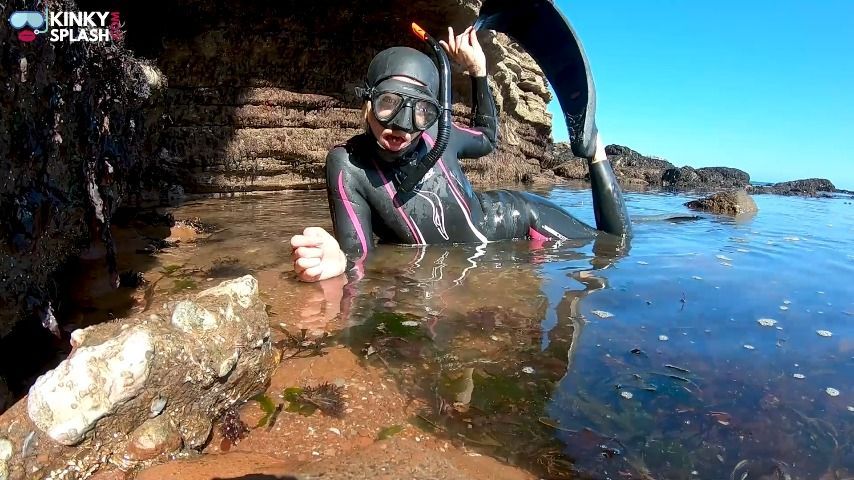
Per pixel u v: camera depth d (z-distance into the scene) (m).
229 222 1.80
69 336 0.78
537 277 1.15
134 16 2.37
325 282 1.08
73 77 0.88
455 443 0.58
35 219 0.71
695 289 1.09
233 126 2.72
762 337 0.86
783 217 2.42
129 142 1.28
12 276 0.67
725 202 2.55
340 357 0.75
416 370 0.73
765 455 0.57
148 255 1.28
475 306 0.97
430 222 1.36
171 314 0.59
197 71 2.61
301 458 0.55
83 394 0.49
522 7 1.58
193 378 0.56
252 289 0.67
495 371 0.73
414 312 0.93
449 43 1.44
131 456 0.51
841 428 0.62
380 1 2.85
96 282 0.96
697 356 0.78
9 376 0.65
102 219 0.99
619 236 1.63
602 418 0.63
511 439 0.59
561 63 1.67
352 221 1.29
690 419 0.63
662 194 4.27
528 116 4.88
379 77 1.16
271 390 0.67
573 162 5.64
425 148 1.30
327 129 3.00
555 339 0.83
